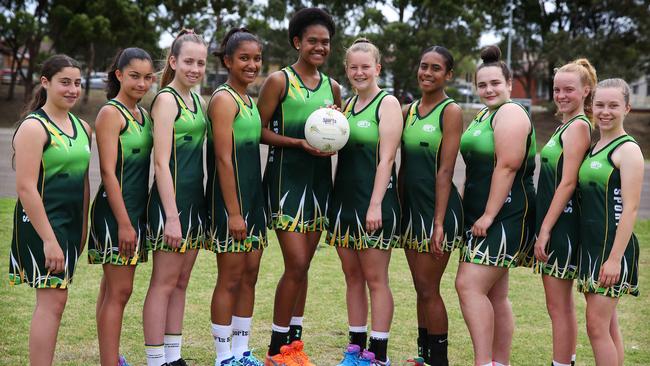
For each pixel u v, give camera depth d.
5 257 8.23
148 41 33.97
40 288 4.21
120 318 4.55
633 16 35.94
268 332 6.14
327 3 37.66
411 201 4.93
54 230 4.21
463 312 4.73
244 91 4.85
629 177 4.23
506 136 4.55
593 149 4.46
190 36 4.67
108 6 32.72
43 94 4.32
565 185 4.48
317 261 8.88
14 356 5.19
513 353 5.70
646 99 50.62
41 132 4.14
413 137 4.91
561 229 4.56
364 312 5.11
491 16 40.19
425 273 4.93
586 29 39.66
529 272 8.62
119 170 4.49
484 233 4.64
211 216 4.81
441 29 36.22
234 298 4.88
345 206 4.96
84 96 34.84
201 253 9.12
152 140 4.66
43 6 34.53
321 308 6.82
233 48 4.72
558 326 4.63
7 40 35.44
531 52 41.31
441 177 4.82
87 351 5.44
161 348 4.67
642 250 9.82
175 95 4.61
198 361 5.36
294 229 4.92
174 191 4.57
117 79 4.61
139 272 8.00
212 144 4.84
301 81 5.01
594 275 4.37
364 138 4.88
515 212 4.68
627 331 6.30
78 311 6.45
